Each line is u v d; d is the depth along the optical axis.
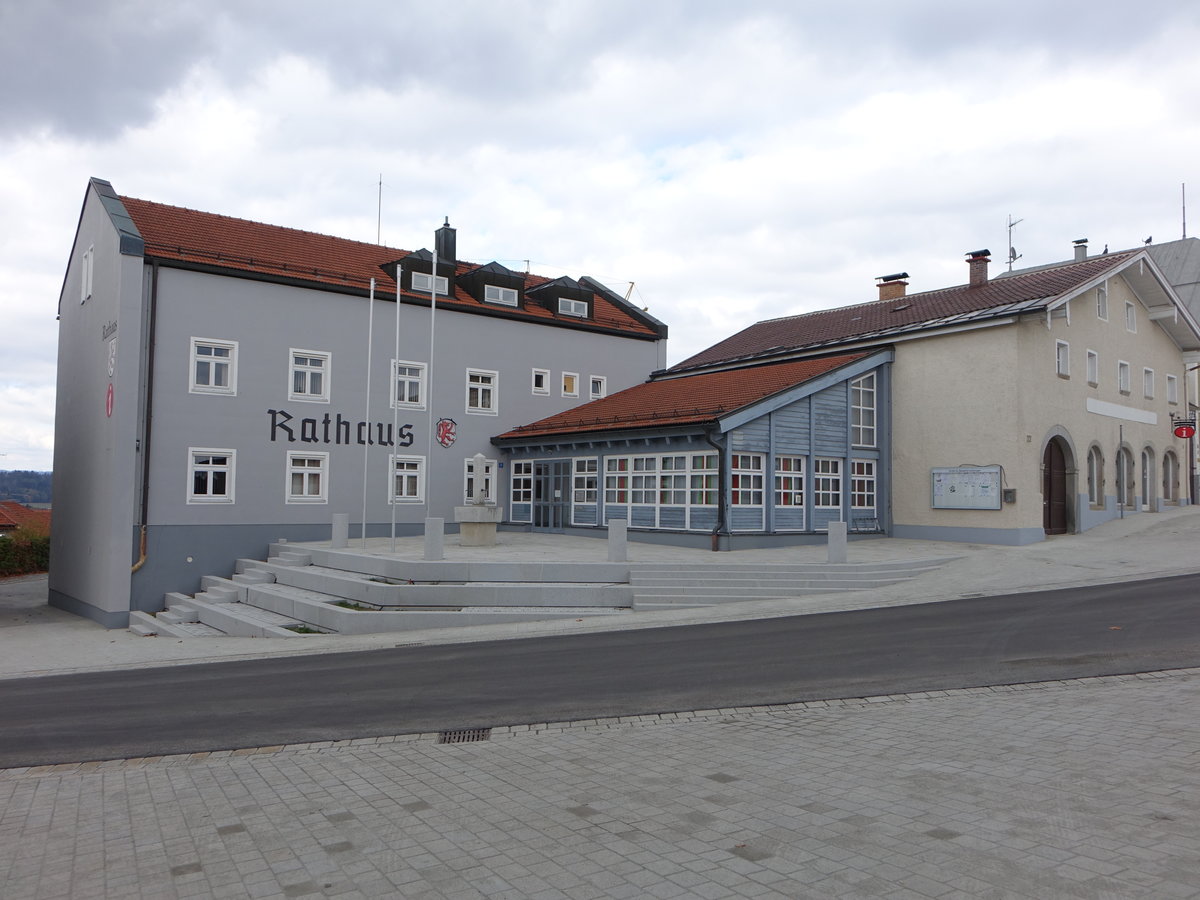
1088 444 26.47
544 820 5.61
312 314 25.75
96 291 24.69
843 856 4.82
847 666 10.38
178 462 23.27
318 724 8.65
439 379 28.47
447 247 32.31
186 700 10.23
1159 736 6.95
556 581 17.67
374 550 21.66
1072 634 11.73
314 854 5.17
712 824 5.41
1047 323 23.34
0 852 5.39
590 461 26.78
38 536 39.59
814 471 24.58
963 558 21.06
